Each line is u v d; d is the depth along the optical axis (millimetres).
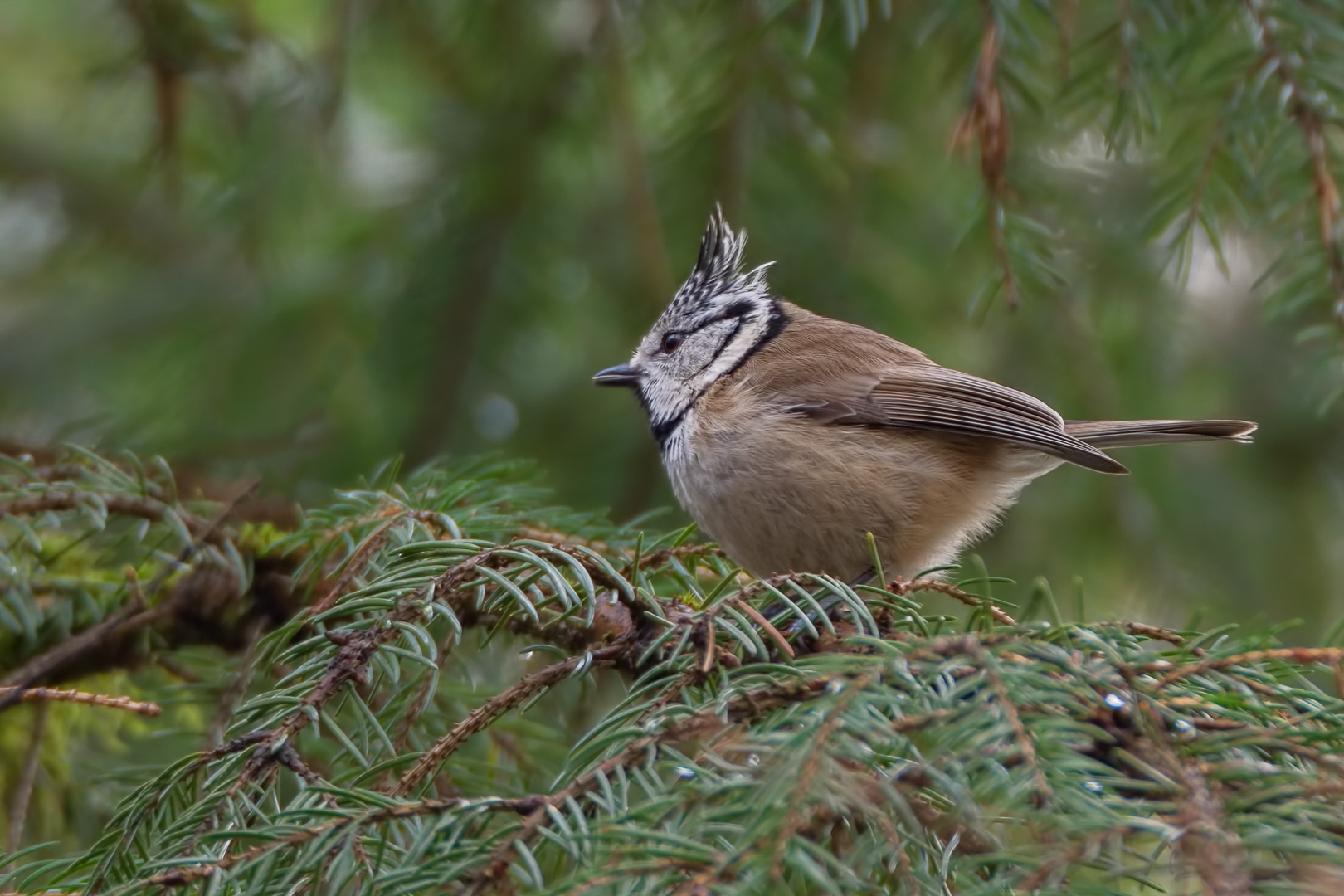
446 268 10609
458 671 7602
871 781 4141
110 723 8219
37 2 13203
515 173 10664
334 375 10430
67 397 10719
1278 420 10875
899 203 10812
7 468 7848
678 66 10258
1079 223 10109
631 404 10930
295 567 7910
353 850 4305
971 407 8602
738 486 8492
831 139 10000
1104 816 3936
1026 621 5336
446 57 10906
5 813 7832
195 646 7969
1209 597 10445
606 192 10898
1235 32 8531
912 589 6480
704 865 3857
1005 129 7648
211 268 11203
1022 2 7785
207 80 10273
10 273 11578
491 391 10562
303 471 9930
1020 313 10547
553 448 10766
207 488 8711
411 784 5113
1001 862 3953
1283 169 7641
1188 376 10898
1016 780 4090
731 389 8836
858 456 8445
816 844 4043
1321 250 7566
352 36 10586
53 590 7742
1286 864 3850
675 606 6121
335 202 10773
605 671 7457
